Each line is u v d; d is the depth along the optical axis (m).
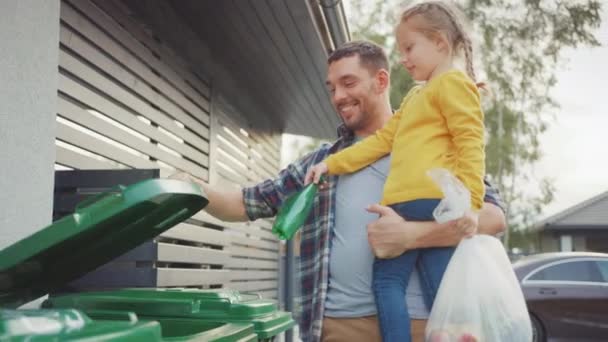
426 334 2.11
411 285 2.27
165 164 5.49
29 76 2.76
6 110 2.60
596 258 8.21
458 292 2.09
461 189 2.11
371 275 2.32
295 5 4.97
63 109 3.80
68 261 1.83
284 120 9.62
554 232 27.56
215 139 6.85
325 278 2.39
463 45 2.45
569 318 7.90
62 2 3.77
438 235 2.19
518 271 8.20
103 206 1.54
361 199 2.41
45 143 2.86
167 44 5.46
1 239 2.55
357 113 2.56
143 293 2.34
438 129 2.34
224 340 1.87
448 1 2.52
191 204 1.91
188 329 2.20
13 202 2.63
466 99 2.28
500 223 2.34
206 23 5.68
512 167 25.31
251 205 2.62
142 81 4.96
